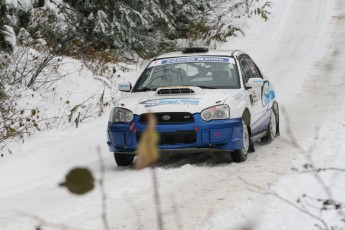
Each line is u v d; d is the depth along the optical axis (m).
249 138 12.52
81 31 26.98
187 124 11.39
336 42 33.75
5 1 17.22
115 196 9.48
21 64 19.84
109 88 21.69
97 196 9.55
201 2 40.56
